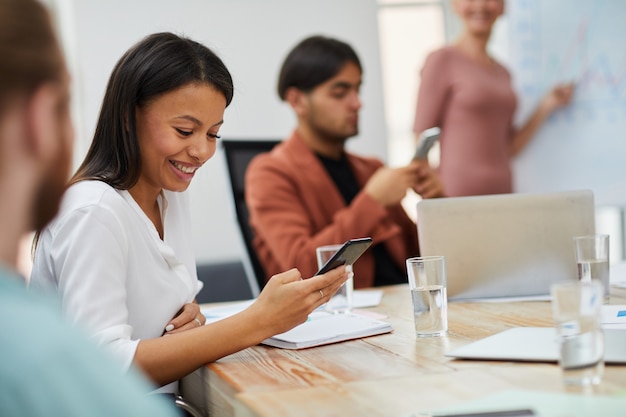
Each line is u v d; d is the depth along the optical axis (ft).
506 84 13.80
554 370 3.61
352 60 11.44
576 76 13.89
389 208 11.02
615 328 4.54
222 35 13.70
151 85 5.07
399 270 10.96
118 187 5.19
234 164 10.80
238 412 3.81
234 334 4.59
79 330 1.79
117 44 13.12
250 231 10.61
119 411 1.67
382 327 5.08
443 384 3.52
